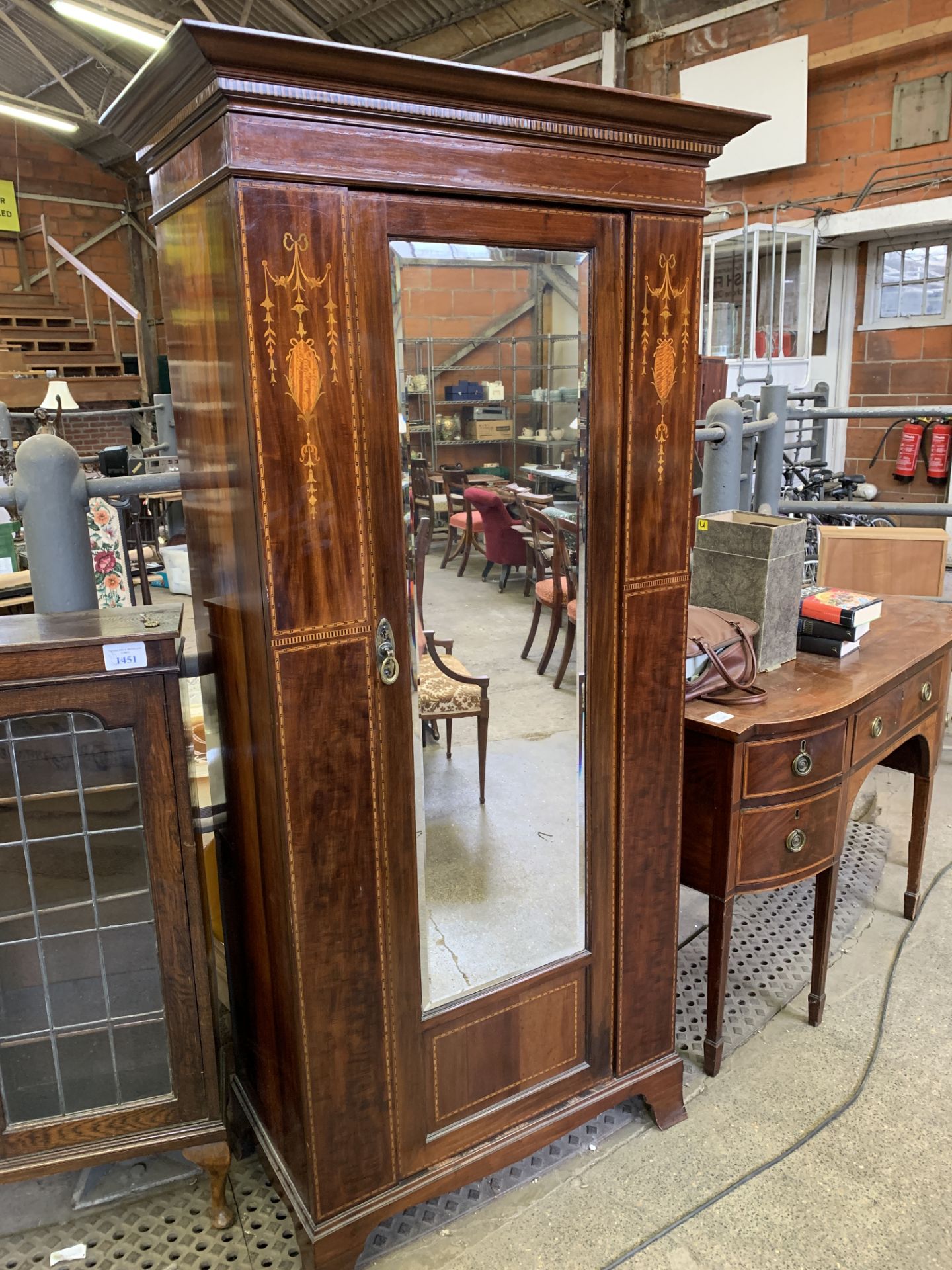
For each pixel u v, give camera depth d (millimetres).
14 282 11117
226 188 1052
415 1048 1401
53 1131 1398
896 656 2043
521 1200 1522
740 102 6586
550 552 1391
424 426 1238
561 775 1480
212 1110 1452
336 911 1283
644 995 1651
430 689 1333
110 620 1368
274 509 1129
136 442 10359
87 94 10297
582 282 1320
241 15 7520
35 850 1315
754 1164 1588
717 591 1982
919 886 2293
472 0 7508
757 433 2924
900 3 5828
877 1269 1384
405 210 1154
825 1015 1969
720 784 1647
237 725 1351
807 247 6508
